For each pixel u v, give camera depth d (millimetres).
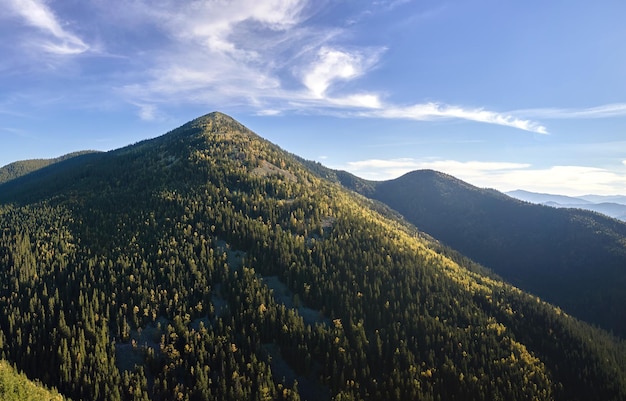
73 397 150625
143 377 155375
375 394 162250
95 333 167375
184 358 164875
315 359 173250
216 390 152375
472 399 170000
